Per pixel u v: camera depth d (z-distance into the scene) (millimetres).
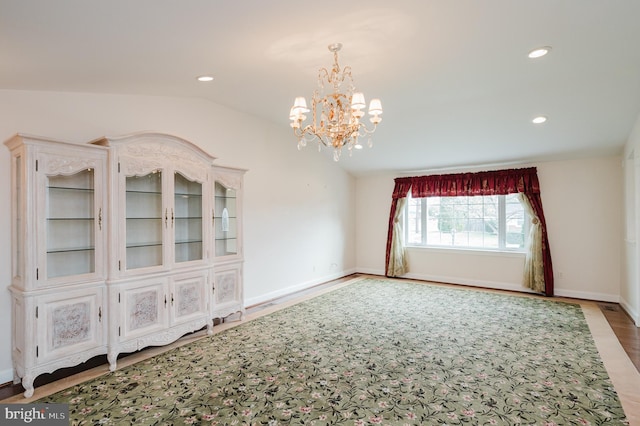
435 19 2314
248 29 2305
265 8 2023
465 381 2795
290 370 3000
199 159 3838
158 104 3975
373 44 2703
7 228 2859
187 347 3523
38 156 2689
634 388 2678
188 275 3689
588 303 5199
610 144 4957
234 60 2906
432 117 4797
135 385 2758
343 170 7422
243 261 4441
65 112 3217
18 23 1795
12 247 2854
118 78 3025
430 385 2732
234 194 4395
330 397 2561
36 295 2658
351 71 3314
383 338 3752
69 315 2844
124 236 3168
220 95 4176
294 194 6016
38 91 3045
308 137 6043
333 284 6602
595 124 4477
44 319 2703
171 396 2586
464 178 6492
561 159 5660
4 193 2846
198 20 2070
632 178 4547
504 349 3443
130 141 3203
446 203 6914
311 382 2787
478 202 6562
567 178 5641
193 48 2533
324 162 6797
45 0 1589
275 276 5570
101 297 3035
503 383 2760
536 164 5906
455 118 4754
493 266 6297
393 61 3078
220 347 3521
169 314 3502
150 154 3367
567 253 5629
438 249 6879
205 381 2811
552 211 5750
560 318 4445
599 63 3160
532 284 5750
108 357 3035
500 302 5246
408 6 2135
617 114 4195
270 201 5504
